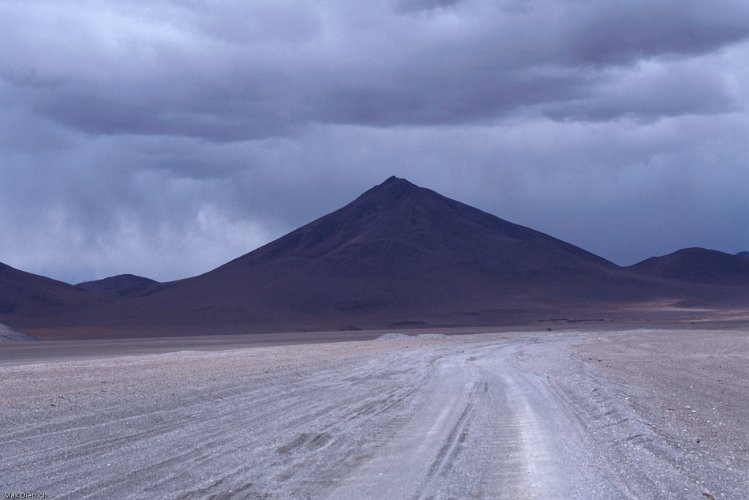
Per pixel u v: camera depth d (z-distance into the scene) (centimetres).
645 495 1070
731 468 1259
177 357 4609
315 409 2016
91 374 3170
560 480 1170
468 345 6247
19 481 1161
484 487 1130
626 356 4494
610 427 1691
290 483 1154
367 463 1304
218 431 1627
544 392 2467
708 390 2522
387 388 2628
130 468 1249
